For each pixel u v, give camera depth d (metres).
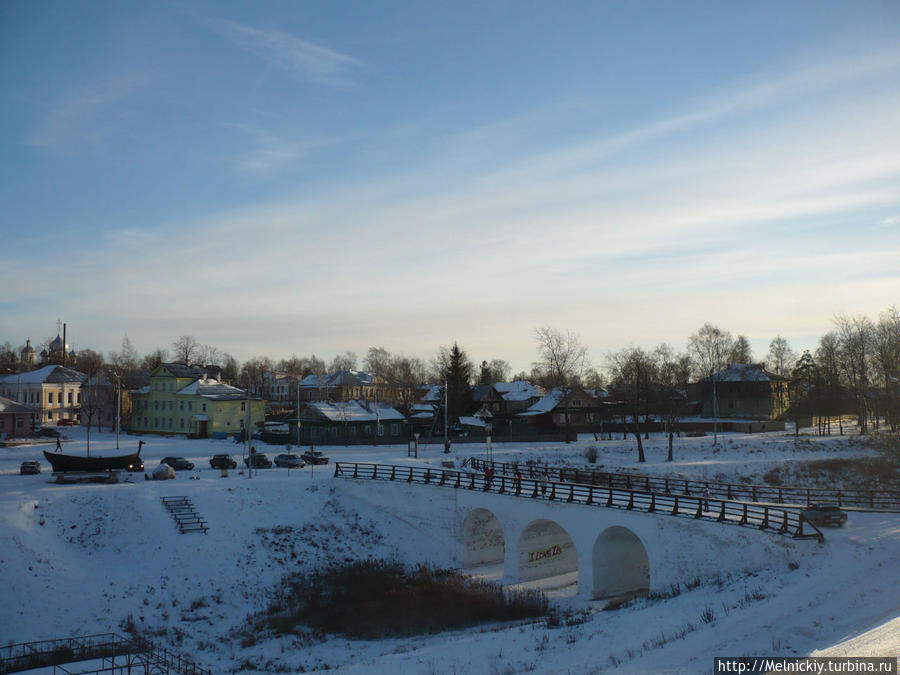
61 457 50.12
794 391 121.75
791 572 30.08
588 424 100.19
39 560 37.12
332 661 31.23
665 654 22.20
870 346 98.38
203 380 98.50
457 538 48.03
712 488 57.66
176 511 44.97
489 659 27.48
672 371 115.94
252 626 35.97
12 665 29.61
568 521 41.19
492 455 68.38
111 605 35.75
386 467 56.91
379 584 41.56
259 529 45.94
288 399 177.62
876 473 65.94
